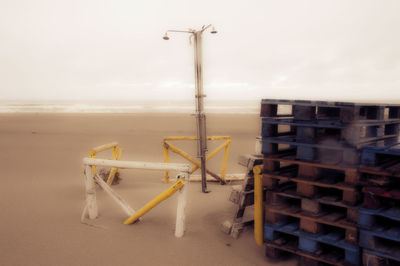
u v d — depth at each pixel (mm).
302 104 3041
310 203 3186
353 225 2861
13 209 5270
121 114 38125
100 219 4773
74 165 9320
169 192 4070
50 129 19859
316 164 3064
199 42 5977
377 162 2914
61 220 4754
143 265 3439
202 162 6301
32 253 3711
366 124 3014
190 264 3459
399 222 2928
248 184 4125
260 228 3641
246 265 3438
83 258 3590
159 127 21438
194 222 4699
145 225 4555
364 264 2807
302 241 3203
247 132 18156
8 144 13523
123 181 7367
